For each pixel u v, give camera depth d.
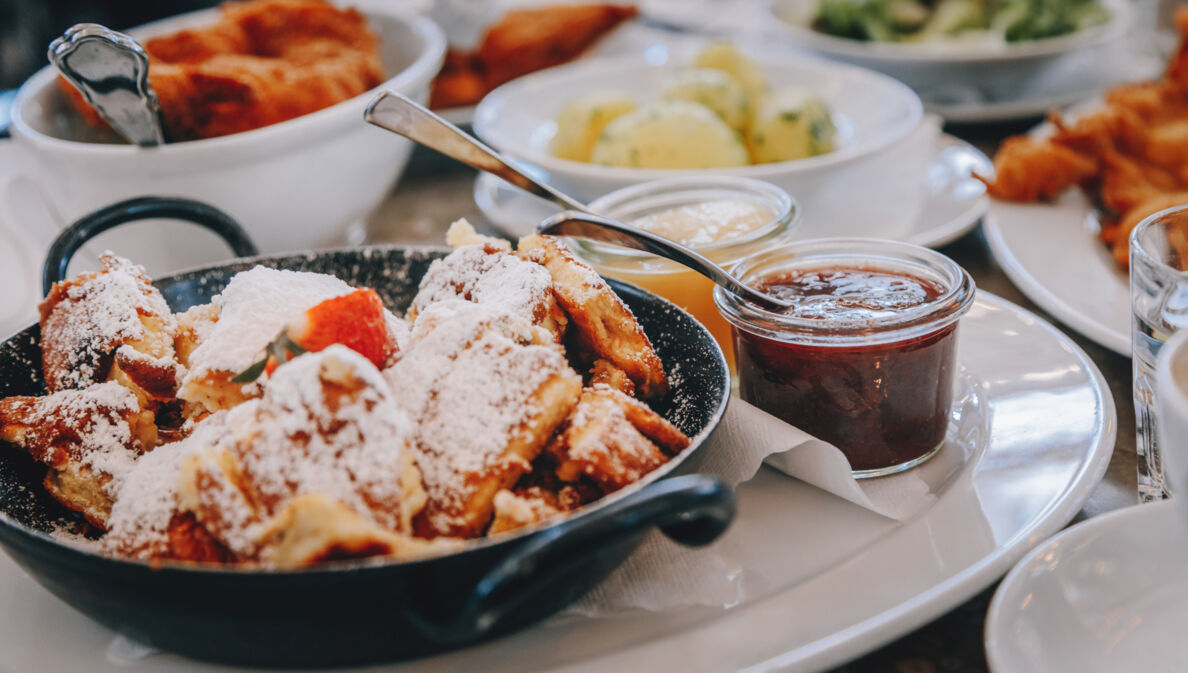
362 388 0.35
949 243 0.59
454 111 0.71
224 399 0.39
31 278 0.51
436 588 0.33
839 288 0.43
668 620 0.37
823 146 0.61
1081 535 0.36
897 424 0.41
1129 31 0.84
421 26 0.66
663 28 0.97
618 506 0.33
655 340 0.43
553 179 0.58
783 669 0.35
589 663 0.36
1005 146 0.61
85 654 0.37
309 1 0.65
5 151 0.65
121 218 0.47
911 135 0.61
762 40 0.89
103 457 0.39
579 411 0.37
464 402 0.37
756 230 0.46
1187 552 0.36
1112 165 0.58
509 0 0.97
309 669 0.36
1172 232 0.41
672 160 0.58
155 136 0.51
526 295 0.40
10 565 0.40
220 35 0.61
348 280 0.47
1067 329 0.51
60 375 0.42
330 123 0.54
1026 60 0.69
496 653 0.36
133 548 0.35
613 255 0.46
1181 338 0.35
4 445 0.40
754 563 0.39
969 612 0.38
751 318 0.41
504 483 0.36
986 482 0.40
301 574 0.32
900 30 0.84
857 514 0.40
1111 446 0.41
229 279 0.46
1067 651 0.35
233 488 0.35
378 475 0.34
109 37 0.47
